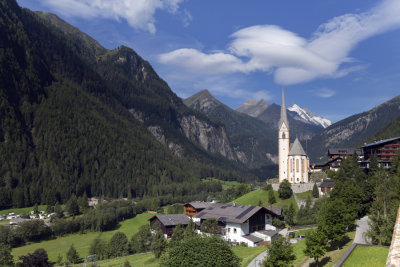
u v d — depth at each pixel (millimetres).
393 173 116062
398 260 15055
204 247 55562
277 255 56312
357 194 90250
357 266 52469
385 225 61625
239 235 95812
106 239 141875
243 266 68438
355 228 79188
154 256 91625
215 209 111188
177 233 93812
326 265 58781
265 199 147000
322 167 179375
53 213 193250
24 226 139625
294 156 161625
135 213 191875
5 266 97438
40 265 52812
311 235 60344
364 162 144875
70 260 103250
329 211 70688
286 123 170375
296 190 147000
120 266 87062
